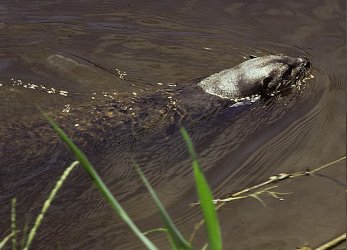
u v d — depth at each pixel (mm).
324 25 30359
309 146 21344
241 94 25344
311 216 17219
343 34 29609
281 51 28906
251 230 16797
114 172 20609
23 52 29438
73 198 19047
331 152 20719
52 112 23953
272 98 25203
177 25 31391
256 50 29281
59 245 16969
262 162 20641
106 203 18766
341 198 17891
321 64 27453
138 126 23312
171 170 20609
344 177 18922
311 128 22641
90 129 22812
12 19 32156
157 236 16938
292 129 22797
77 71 27625
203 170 20469
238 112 24453
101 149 21844
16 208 18609
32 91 25922
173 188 19469
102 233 17312
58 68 27859
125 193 19391
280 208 17641
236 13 32031
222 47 29656
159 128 23312
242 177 19812
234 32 30672
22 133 22125
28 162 20641
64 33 30938
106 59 28875
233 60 28703
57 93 25812
